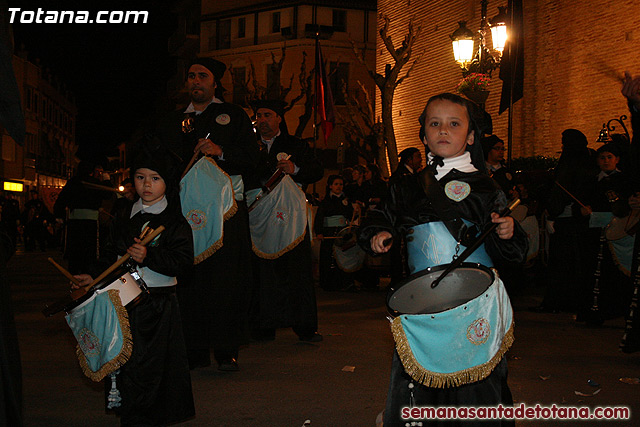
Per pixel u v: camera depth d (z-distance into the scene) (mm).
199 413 5508
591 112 19844
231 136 7215
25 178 56125
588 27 19969
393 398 3879
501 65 20312
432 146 3992
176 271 4895
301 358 7535
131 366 4801
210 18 50156
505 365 3910
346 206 14109
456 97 4031
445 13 27047
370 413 5508
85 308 4660
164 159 5125
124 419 4824
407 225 3996
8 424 3176
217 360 6980
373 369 6996
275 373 6840
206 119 7211
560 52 21000
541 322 9859
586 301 9516
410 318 3711
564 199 10016
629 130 18469
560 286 10508
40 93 62188
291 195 8375
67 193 14766
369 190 14555
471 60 15984
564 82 20844
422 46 28625
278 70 38875
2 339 3186
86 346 4695
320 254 14180
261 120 8531
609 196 9641
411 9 29469
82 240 14797
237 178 7238
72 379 6594
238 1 49031
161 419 4883
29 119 58812
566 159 9992
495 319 3697
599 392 6117
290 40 46062
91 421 5340
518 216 11711
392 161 23344
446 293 3789
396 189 4066
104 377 4895
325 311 11117
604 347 8102
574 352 7801
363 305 11898
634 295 7117
